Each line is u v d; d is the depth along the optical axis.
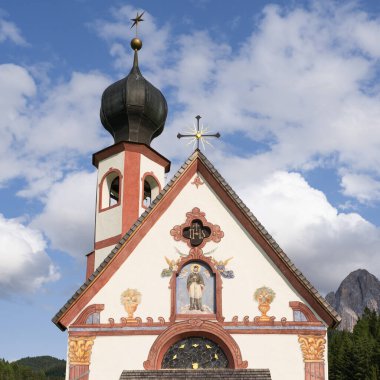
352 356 99.88
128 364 24.34
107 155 35.62
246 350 24.28
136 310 25.12
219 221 26.45
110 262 25.73
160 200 26.73
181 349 24.84
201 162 27.44
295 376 23.88
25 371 165.00
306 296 24.88
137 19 40.44
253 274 25.44
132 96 37.19
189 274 25.75
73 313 25.11
